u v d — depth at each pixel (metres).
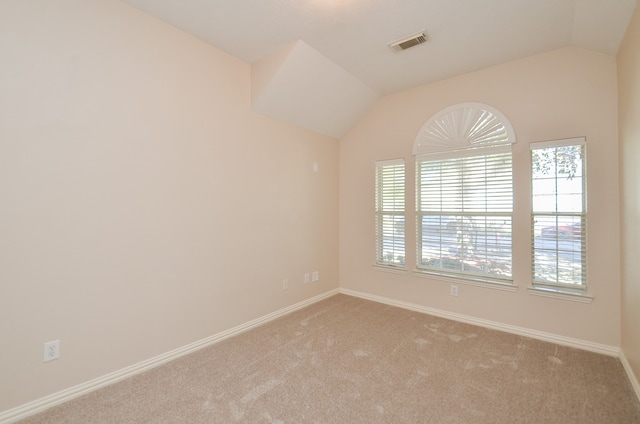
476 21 2.26
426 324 3.06
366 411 1.74
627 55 2.02
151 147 2.22
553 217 2.65
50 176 1.76
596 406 1.77
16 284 1.66
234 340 2.71
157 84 2.25
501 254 2.92
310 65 2.83
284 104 3.14
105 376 2.00
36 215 1.72
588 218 2.47
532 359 2.34
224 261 2.75
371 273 3.89
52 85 1.76
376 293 3.85
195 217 2.52
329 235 4.04
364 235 3.96
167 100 2.32
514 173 2.83
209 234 2.62
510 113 2.84
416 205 3.47
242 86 2.89
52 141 1.77
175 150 2.37
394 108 3.64
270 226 3.21
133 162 2.13
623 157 2.19
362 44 2.60
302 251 3.62
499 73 2.91
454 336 2.77
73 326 1.86
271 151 3.21
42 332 1.75
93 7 1.92
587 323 2.49
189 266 2.48
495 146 2.91
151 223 2.23
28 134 1.68
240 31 2.42
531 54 2.72
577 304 2.53
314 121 3.61
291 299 3.47
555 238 2.64
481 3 2.06
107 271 2.01
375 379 2.07
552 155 2.65
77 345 1.88
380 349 2.51
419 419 1.68
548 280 2.68
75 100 1.85
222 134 2.72
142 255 2.19
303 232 3.63
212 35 2.47
